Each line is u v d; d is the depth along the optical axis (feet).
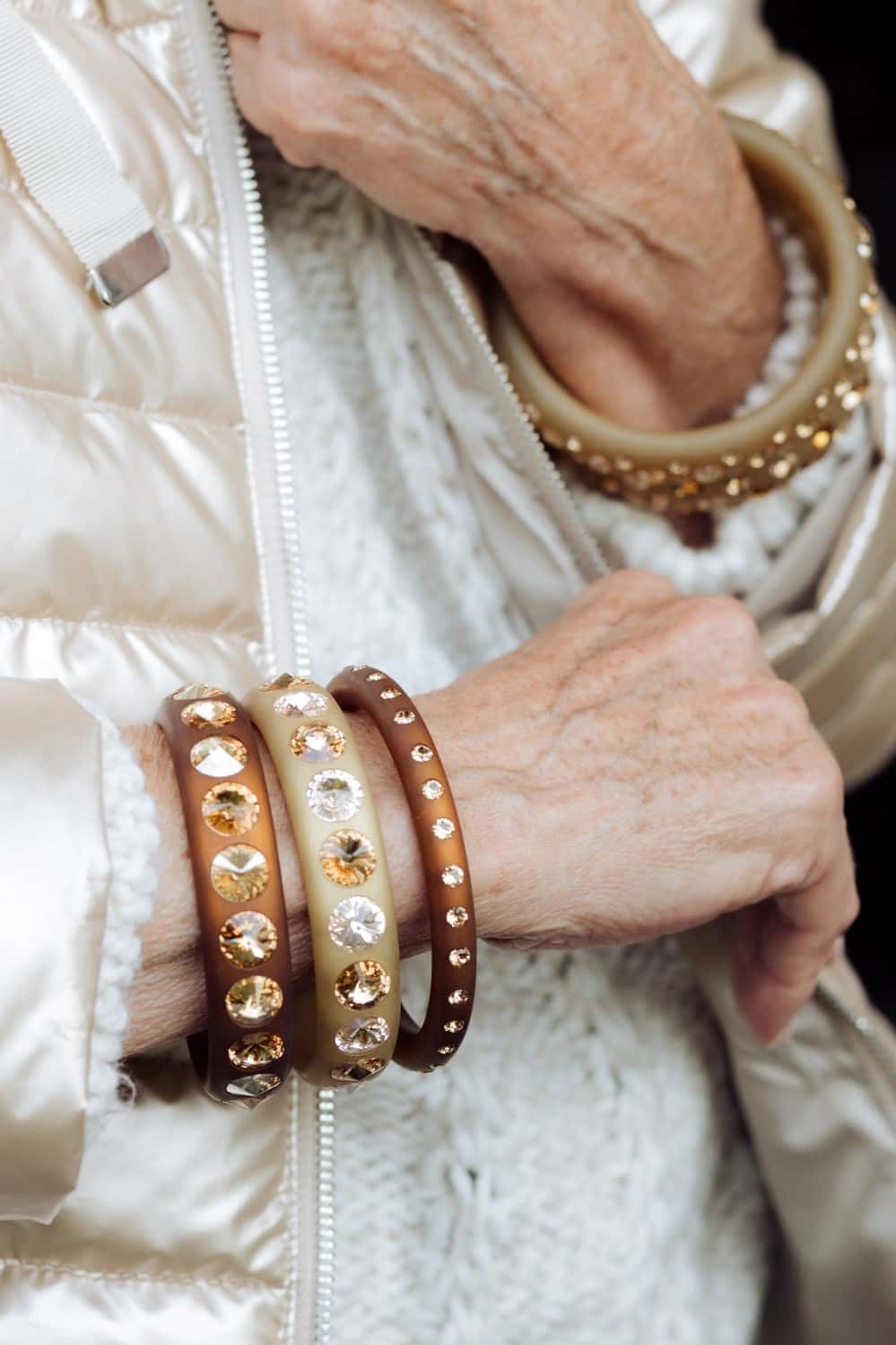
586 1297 2.07
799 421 2.09
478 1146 1.99
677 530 2.24
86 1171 1.63
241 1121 1.72
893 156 5.03
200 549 1.82
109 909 1.29
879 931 4.02
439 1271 1.97
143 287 1.83
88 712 1.37
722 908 1.76
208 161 1.97
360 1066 1.46
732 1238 2.48
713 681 1.83
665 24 2.60
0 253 1.70
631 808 1.68
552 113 1.87
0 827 1.25
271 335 1.96
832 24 5.22
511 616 2.35
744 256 2.12
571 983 2.17
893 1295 2.33
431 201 1.99
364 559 2.25
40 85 1.75
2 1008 1.22
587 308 2.11
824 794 1.78
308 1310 1.76
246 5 1.91
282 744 1.40
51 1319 1.61
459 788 1.62
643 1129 2.17
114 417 1.78
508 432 2.14
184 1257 1.68
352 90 1.87
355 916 1.35
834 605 2.33
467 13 1.79
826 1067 2.27
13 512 1.64
